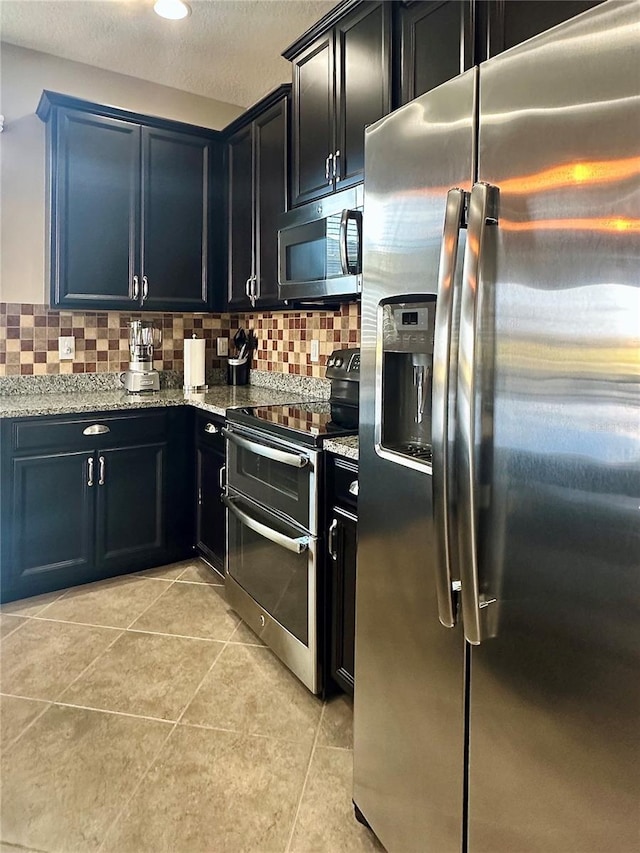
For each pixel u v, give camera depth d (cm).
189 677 209
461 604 102
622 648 79
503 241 93
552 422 86
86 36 276
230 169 319
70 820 147
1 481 259
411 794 125
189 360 333
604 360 79
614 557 79
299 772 165
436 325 101
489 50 163
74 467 277
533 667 92
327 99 229
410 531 121
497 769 102
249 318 367
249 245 303
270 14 252
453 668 111
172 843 141
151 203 310
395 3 194
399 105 195
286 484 209
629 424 77
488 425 96
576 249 82
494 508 96
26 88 294
